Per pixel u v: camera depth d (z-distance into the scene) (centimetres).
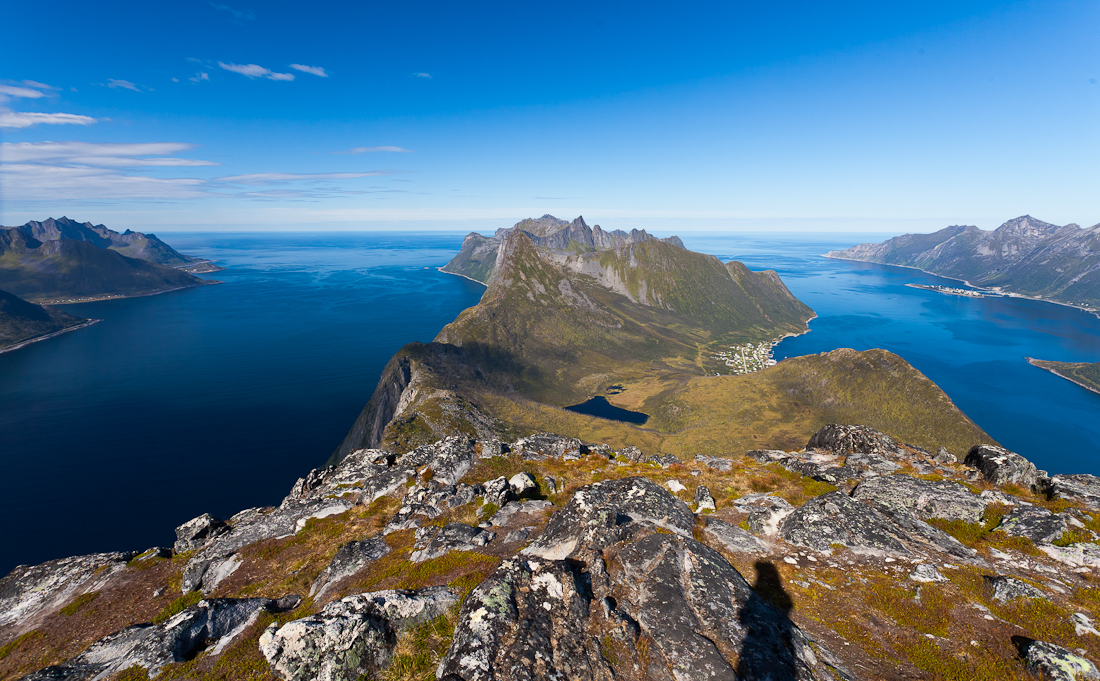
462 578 2070
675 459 4809
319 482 4716
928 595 1941
